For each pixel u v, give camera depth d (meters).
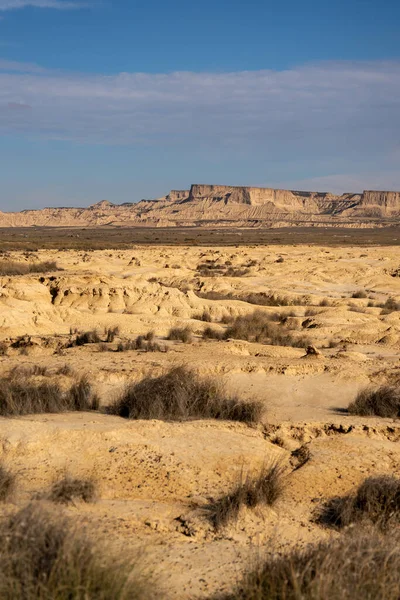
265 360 14.88
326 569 4.91
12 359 14.98
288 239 128.12
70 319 21.73
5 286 25.84
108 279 28.45
